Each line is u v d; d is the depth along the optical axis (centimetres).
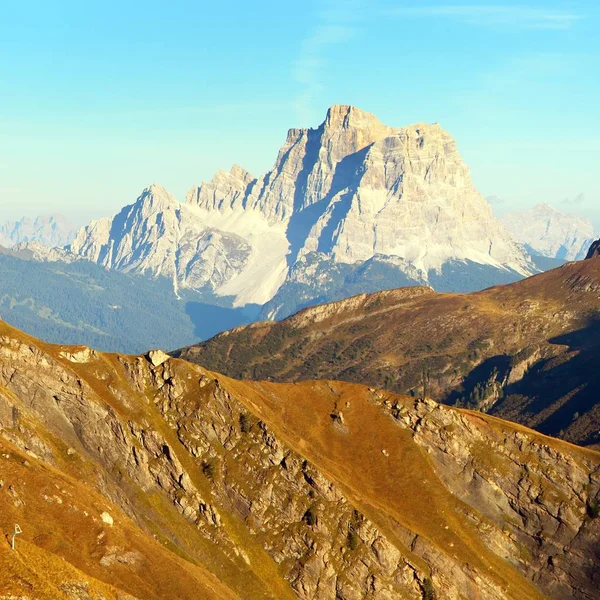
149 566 18712
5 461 18800
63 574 14662
